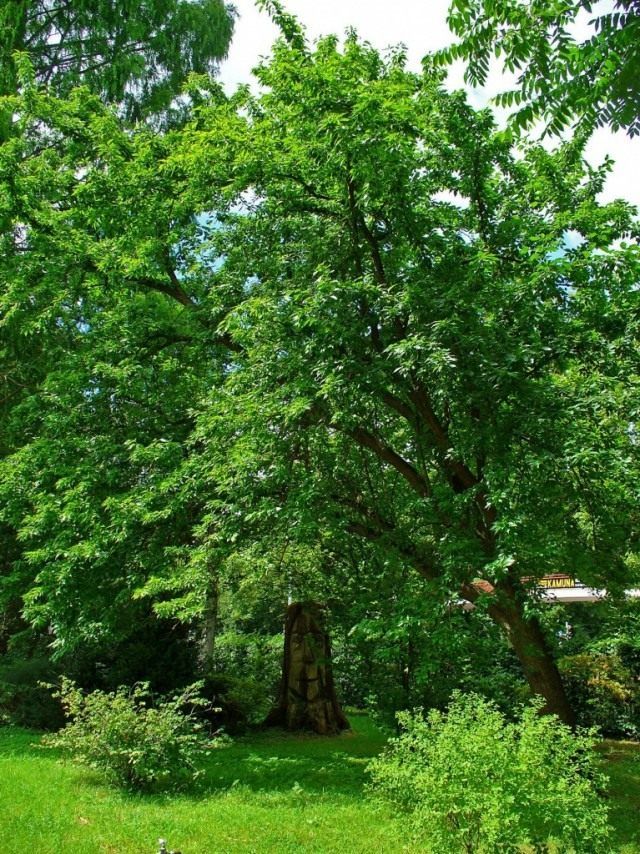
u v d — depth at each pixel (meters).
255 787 9.07
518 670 14.33
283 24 9.80
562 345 8.38
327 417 9.16
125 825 6.97
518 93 2.80
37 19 15.38
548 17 2.67
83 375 11.39
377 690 10.77
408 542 9.79
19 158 12.91
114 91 15.59
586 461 7.30
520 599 8.36
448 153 9.55
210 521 9.32
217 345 12.03
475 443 8.20
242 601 19.11
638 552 9.59
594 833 5.05
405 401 9.73
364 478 11.34
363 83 9.12
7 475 11.30
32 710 12.55
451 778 5.30
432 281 8.52
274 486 9.05
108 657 13.55
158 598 11.73
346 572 11.88
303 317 8.55
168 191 12.02
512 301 8.60
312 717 14.05
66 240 11.86
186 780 8.85
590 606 11.76
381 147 7.96
